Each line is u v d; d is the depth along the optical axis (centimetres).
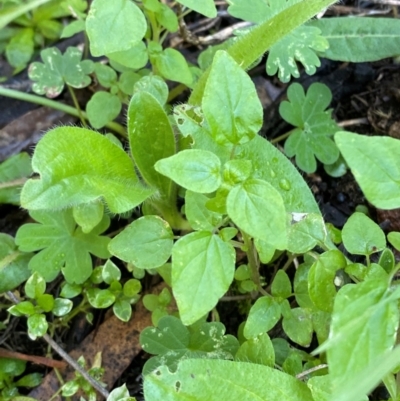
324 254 17
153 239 18
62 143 17
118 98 24
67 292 22
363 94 27
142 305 22
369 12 28
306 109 25
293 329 19
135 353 22
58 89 25
